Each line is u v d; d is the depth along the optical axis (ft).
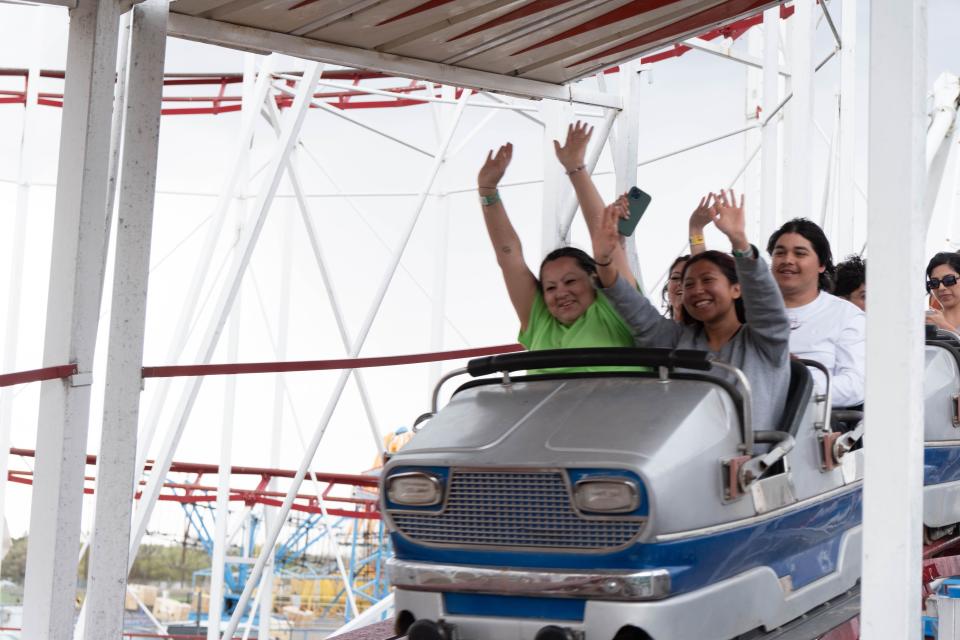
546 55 19.67
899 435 9.00
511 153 15.25
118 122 15.94
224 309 25.44
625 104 24.85
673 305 16.66
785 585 12.76
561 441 11.25
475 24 17.69
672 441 10.99
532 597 11.10
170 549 128.47
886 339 9.11
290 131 25.44
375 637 15.34
